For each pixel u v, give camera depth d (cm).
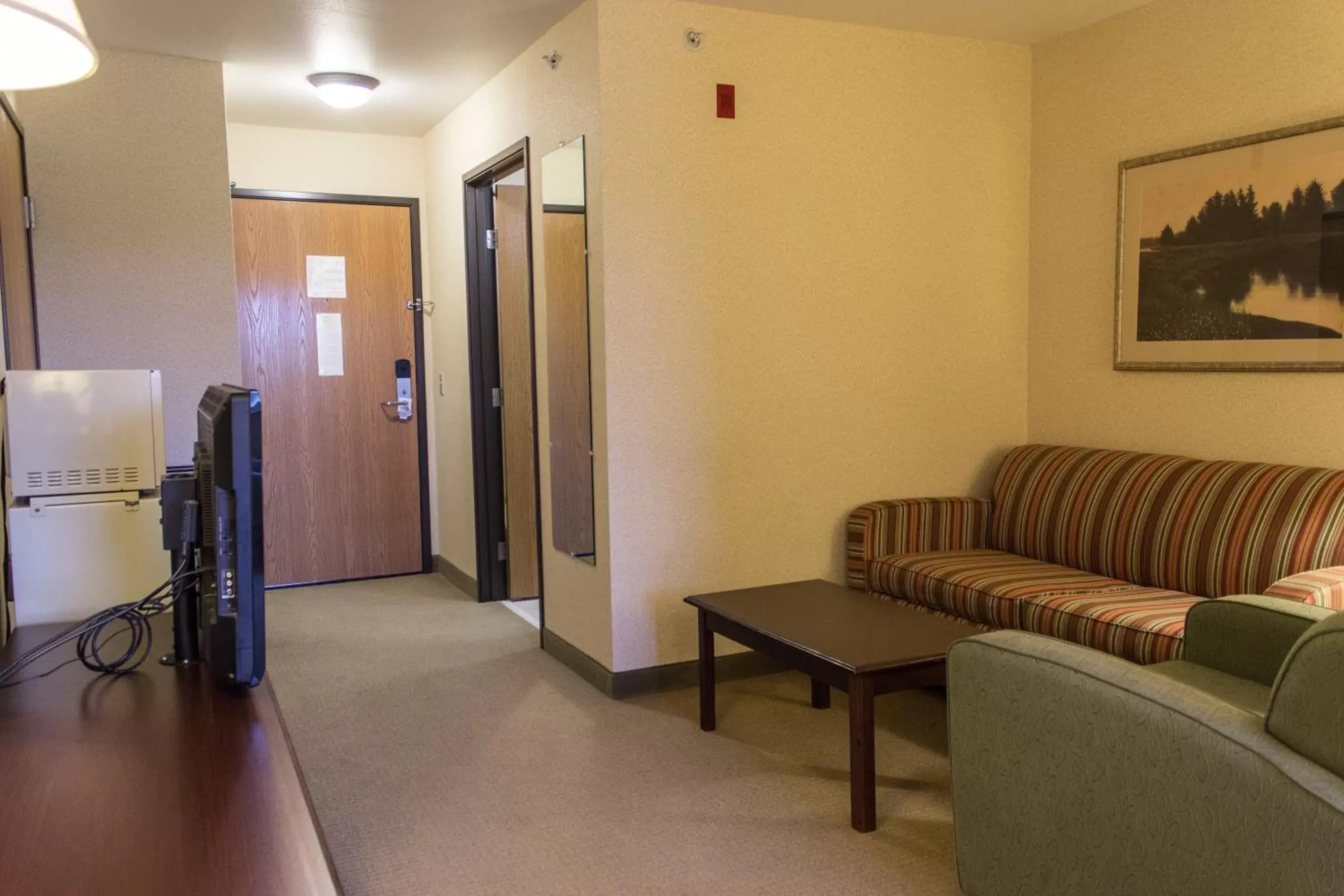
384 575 563
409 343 558
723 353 367
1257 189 327
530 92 396
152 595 199
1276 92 323
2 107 316
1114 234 381
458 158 490
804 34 370
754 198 367
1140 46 366
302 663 406
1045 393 416
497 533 505
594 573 371
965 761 204
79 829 125
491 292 492
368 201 542
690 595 347
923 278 400
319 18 354
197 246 404
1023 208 417
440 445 557
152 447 252
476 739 322
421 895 228
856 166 383
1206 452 352
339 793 282
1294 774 142
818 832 255
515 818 265
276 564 539
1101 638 283
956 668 205
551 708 350
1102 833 173
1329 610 219
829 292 383
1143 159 365
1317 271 312
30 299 370
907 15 369
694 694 365
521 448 502
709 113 356
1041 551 372
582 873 236
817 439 386
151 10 343
